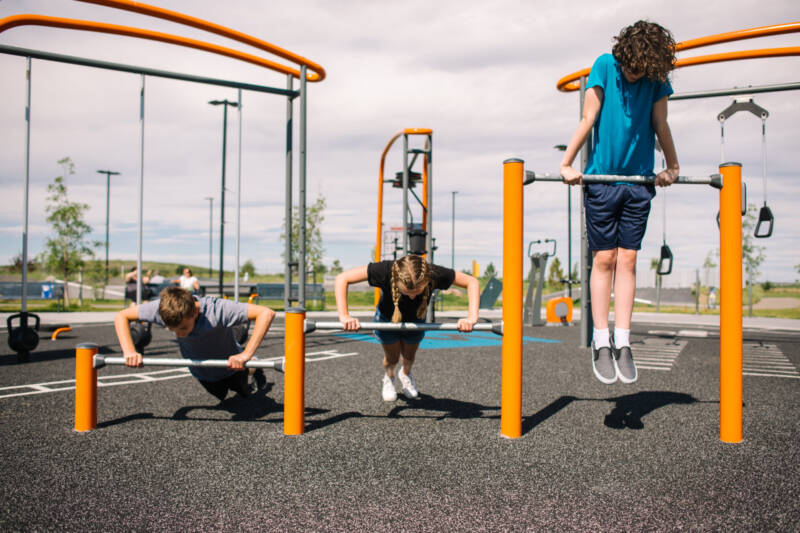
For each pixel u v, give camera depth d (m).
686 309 24.77
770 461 2.74
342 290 3.44
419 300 3.65
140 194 6.64
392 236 15.87
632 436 3.21
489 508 2.13
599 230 3.12
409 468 2.61
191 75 6.84
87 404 3.29
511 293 3.20
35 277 30.12
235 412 3.82
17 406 4.03
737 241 3.14
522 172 3.24
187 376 5.51
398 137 11.83
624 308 3.10
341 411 3.88
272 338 9.56
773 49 6.70
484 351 7.99
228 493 2.27
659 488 2.36
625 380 2.95
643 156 3.13
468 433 3.27
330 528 1.94
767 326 13.77
